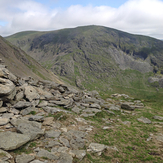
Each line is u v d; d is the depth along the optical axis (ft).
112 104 108.99
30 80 99.66
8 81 59.00
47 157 31.58
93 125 59.88
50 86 104.47
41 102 70.69
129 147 44.45
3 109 50.42
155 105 124.26
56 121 54.13
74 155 35.09
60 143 39.22
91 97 122.21
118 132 54.90
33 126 43.50
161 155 40.75
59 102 77.56
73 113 70.85
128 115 86.17
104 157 37.99
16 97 61.57
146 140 50.44
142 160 38.19
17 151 31.32
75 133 47.75
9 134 33.83
